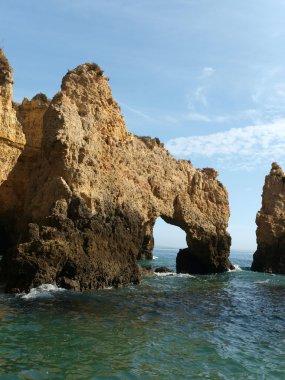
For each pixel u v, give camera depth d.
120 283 29.52
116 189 32.72
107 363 13.16
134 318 19.53
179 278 38.88
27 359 12.99
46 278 24.47
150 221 40.84
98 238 28.56
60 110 29.89
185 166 44.69
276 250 51.69
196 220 44.12
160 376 12.48
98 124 33.41
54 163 29.66
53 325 16.88
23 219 31.36
